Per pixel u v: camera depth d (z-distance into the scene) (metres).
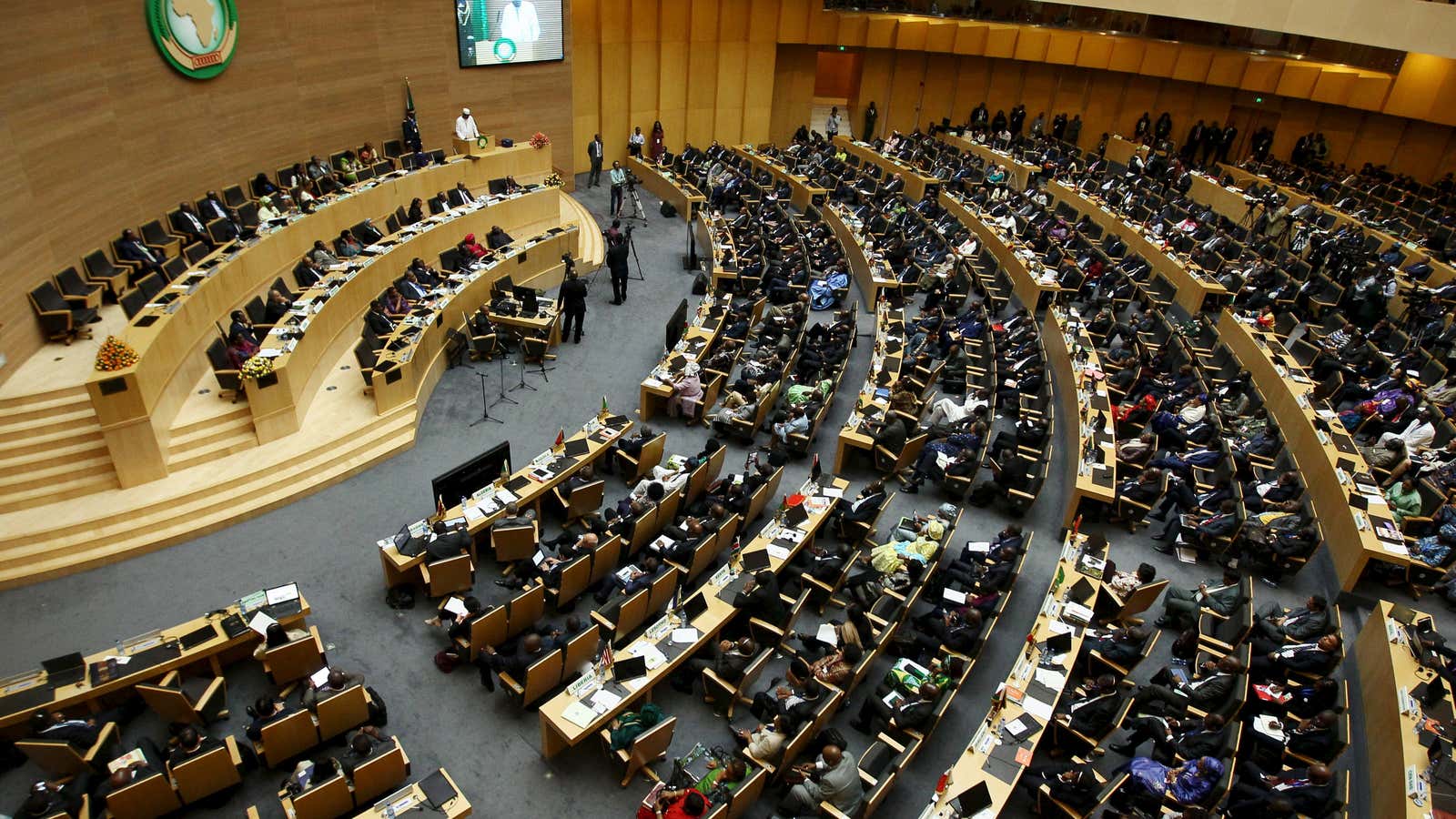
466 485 11.66
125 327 13.42
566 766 9.06
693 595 10.19
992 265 22.19
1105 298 20.11
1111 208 26.55
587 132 30.75
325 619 10.56
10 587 10.56
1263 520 12.98
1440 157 30.22
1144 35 32.69
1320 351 16.94
